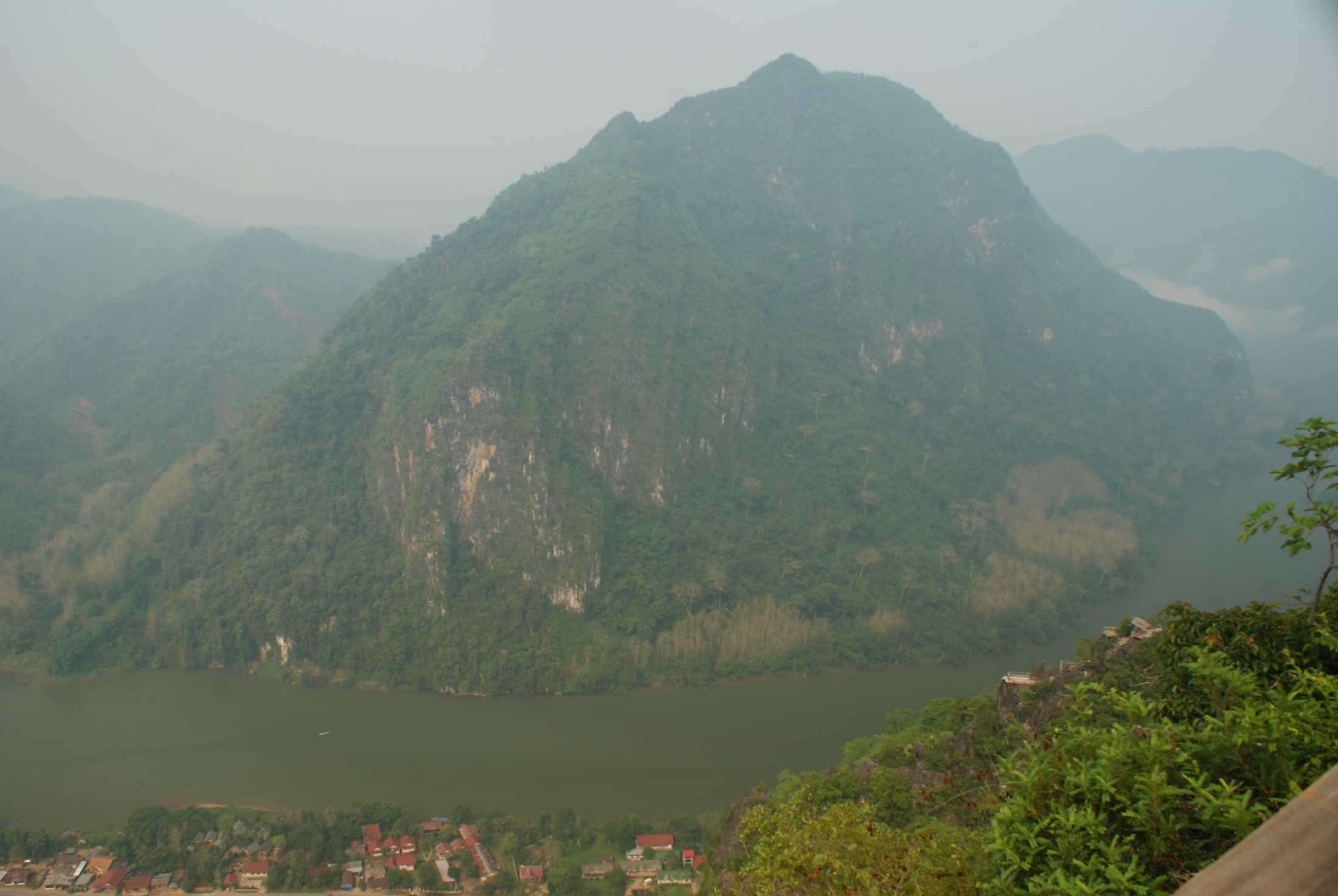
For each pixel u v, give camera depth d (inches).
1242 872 201.5
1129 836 305.6
